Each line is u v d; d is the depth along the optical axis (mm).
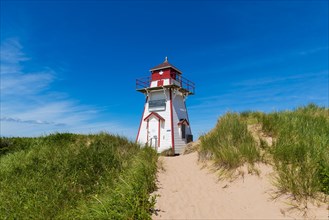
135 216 5723
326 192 5578
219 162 8820
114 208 5977
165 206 6555
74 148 11938
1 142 16250
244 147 8383
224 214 5875
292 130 8953
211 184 7812
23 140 17234
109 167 9602
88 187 8211
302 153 7070
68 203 7289
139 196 6523
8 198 7980
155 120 28859
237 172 7750
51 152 11875
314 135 8297
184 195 7289
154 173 8898
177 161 11180
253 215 5594
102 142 12430
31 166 10688
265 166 7527
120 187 7191
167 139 27734
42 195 7863
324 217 4926
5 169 11055
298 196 5707
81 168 9570
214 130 12391
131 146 12438
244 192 6754
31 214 6734
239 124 10852
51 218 6512
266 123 10352
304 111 12602
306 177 6020
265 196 6230
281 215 5336
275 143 8359
